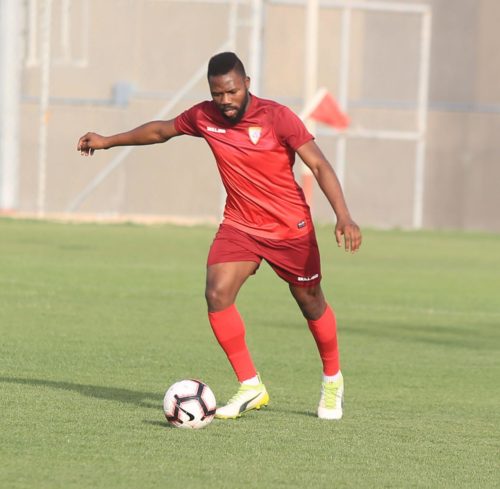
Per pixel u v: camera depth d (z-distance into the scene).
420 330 37.91
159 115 99.06
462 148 120.50
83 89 109.06
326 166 20.62
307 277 21.48
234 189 21.41
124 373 26.73
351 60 119.38
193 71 108.75
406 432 20.88
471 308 44.78
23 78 110.31
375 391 25.98
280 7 114.75
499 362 31.39
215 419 21.27
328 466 17.73
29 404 21.92
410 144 120.19
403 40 119.81
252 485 16.31
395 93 120.31
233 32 94.00
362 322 39.50
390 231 97.06
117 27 108.44
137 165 111.62
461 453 19.16
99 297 42.94
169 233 81.56
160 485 16.09
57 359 28.36
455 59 120.31
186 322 37.06
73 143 110.25
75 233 77.44
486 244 85.62
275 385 26.31
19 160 111.19
